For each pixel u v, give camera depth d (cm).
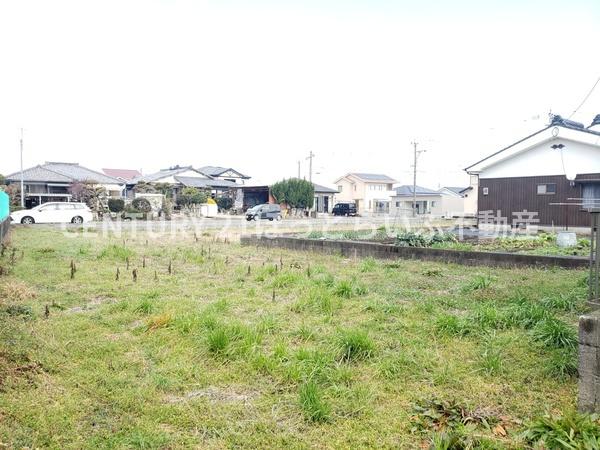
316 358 373
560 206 1873
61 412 294
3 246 1049
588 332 286
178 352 402
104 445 260
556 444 252
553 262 835
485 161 2066
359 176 5266
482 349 409
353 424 287
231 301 579
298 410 303
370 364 378
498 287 662
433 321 482
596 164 1773
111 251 1035
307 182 3959
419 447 264
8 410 292
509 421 289
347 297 606
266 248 1237
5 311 505
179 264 914
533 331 436
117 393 323
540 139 1891
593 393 284
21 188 3033
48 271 787
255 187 4103
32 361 367
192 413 298
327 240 1155
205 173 4819
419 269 860
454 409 299
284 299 602
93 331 459
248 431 279
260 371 362
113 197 3161
